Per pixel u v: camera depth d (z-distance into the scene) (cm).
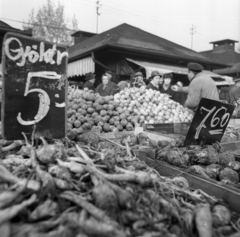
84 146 233
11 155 194
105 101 427
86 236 107
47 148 165
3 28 917
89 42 1417
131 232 122
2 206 117
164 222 135
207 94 516
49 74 213
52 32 2430
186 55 1280
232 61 2356
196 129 294
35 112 208
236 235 121
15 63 197
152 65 1084
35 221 120
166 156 261
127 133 386
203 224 137
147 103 530
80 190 146
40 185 135
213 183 201
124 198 127
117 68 1090
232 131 447
